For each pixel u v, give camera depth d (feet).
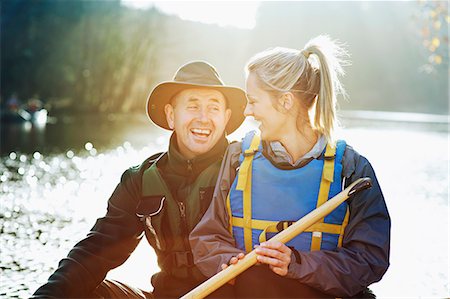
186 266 9.46
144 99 162.20
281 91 8.66
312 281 8.13
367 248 8.36
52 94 121.39
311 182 8.54
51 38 119.55
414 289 13.73
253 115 8.90
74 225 20.39
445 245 17.72
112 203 9.86
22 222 20.75
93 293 9.55
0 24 115.96
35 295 9.13
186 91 9.56
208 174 9.45
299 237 8.49
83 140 54.90
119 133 65.98
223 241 8.72
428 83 183.83
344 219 8.53
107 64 133.90
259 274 8.43
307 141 8.81
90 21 129.49
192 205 9.39
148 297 10.12
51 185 28.76
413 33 162.81
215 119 9.58
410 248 17.40
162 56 177.37
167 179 9.61
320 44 8.91
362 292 8.82
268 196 8.61
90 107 132.77
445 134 65.31
